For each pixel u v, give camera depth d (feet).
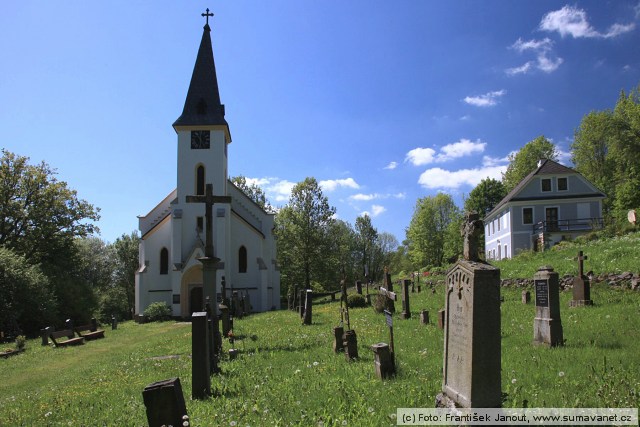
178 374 39.34
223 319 64.59
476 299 18.53
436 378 25.99
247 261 159.02
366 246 313.12
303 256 192.24
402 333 44.93
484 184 268.62
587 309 49.73
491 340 18.57
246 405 24.93
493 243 206.49
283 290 212.02
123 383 39.09
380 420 20.10
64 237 166.40
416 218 295.28
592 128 218.59
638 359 26.58
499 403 18.57
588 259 78.54
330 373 30.63
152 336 91.09
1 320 114.62
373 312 70.69
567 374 24.59
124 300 265.34
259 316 103.30
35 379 52.03
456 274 20.15
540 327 35.09
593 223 152.97
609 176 215.31
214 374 35.40
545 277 34.91
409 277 137.59
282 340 51.16
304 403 24.04
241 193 170.30
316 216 194.70
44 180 160.56
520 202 170.71
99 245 272.10
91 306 158.71
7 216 152.97
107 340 90.12
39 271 135.85
